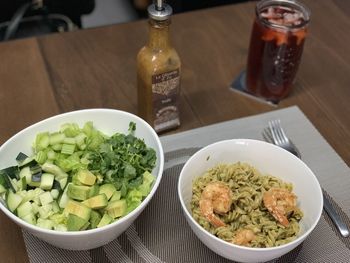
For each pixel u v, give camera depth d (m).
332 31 1.18
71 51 1.08
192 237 0.73
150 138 0.78
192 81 1.02
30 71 1.02
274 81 0.96
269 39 0.90
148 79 0.83
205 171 0.75
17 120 0.91
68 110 0.94
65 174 0.73
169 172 0.82
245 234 0.65
